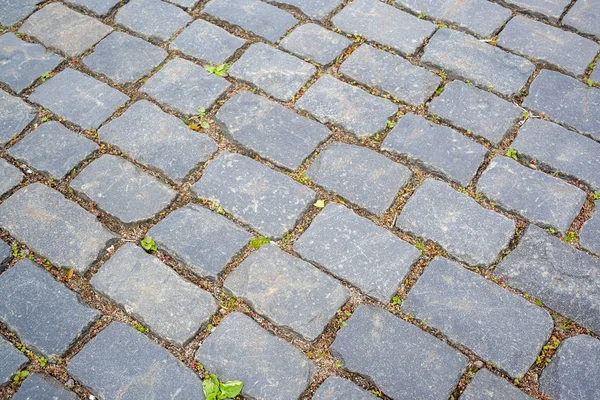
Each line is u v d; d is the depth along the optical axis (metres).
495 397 1.09
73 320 1.16
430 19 1.51
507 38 1.47
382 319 1.15
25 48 1.50
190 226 1.25
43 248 1.23
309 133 1.35
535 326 1.14
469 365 1.12
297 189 1.28
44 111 1.40
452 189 1.28
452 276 1.19
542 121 1.35
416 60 1.45
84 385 1.11
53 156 1.34
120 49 1.49
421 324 1.15
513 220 1.24
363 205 1.26
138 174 1.31
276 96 1.40
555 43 1.46
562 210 1.25
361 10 1.53
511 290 1.18
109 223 1.27
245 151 1.34
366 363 1.12
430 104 1.38
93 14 1.55
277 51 1.47
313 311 1.16
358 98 1.39
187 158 1.33
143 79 1.44
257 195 1.28
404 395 1.09
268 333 1.15
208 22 1.53
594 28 1.48
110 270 1.21
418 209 1.25
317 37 1.48
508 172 1.29
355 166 1.30
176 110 1.39
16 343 1.15
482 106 1.37
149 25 1.52
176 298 1.18
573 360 1.11
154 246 1.23
